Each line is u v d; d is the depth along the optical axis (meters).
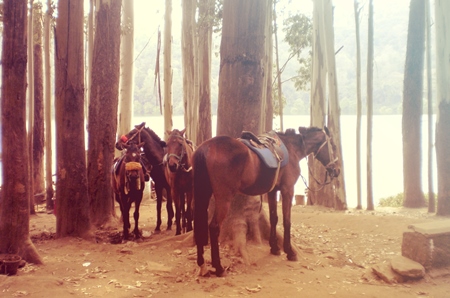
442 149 12.23
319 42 15.41
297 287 6.14
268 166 6.75
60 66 9.53
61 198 9.61
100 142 11.11
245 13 8.28
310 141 8.23
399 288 6.25
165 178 10.47
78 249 8.59
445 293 6.04
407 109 15.35
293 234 9.72
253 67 8.37
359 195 15.38
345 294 5.91
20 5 7.29
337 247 8.88
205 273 6.55
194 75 19.23
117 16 11.34
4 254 7.16
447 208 12.20
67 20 9.50
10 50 7.26
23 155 7.42
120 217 12.09
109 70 11.20
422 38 15.13
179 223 9.44
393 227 10.23
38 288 5.98
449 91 12.11
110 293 5.93
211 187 6.39
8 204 7.34
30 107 14.77
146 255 7.94
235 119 8.38
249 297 5.72
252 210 8.20
